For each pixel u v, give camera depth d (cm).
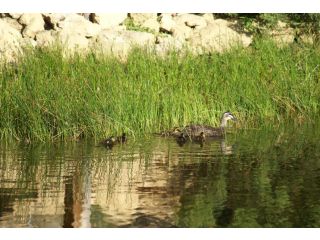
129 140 2214
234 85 2527
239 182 1684
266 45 2770
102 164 1878
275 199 1546
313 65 2734
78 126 2233
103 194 1600
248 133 2319
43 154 2002
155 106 2361
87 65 2409
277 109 2584
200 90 2488
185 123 2381
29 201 1553
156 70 2445
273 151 2022
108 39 3019
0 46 2822
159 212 1476
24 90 2248
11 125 2216
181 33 3231
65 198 1574
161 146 2119
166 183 1684
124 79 2355
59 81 2288
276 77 2627
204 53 2702
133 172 1791
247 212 1468
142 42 3034
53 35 2991
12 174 1772
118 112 2264
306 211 1473
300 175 1742
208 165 1853
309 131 2334
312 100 2608
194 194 1591
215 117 2455
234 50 2700
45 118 2216
